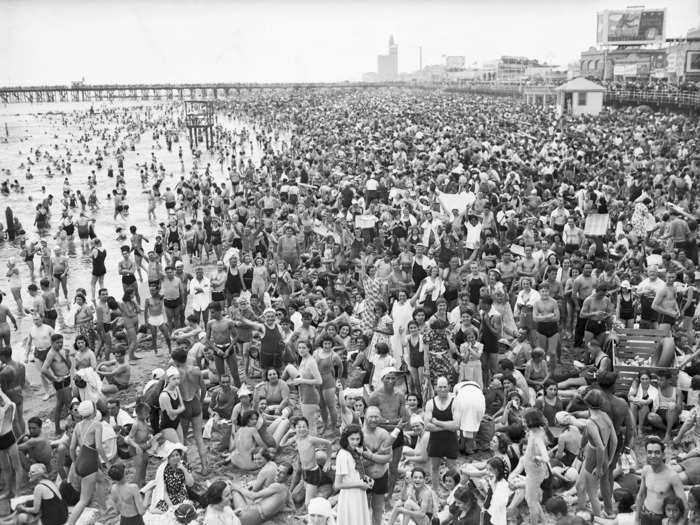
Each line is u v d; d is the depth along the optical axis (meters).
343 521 7.92
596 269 14.82
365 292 15.17
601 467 8.41
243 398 10.72
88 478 9.39
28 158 60.62
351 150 45.97
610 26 92.56
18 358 16.30
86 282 23.45
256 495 9.32
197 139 84.69
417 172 33.09
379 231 21.56
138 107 175.25
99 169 58.91
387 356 11.45
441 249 17.20
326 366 11.21
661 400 10.69
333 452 10.75
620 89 76.19
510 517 8.71
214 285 16.73
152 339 16.62
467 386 9.81
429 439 9.45
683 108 65.00
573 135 46.81
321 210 23.58
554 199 23.69
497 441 9.46
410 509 8.33
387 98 152.25
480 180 26.30
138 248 21.00
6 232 31.06
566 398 11.57
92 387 11.88
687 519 7.47
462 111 83.94
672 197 25.48
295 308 15.55
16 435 11.45
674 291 13.22
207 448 11.44
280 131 89.31
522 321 13.16
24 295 22.11
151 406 10.65
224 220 24.05
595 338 13.27
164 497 9.30
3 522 8.98
